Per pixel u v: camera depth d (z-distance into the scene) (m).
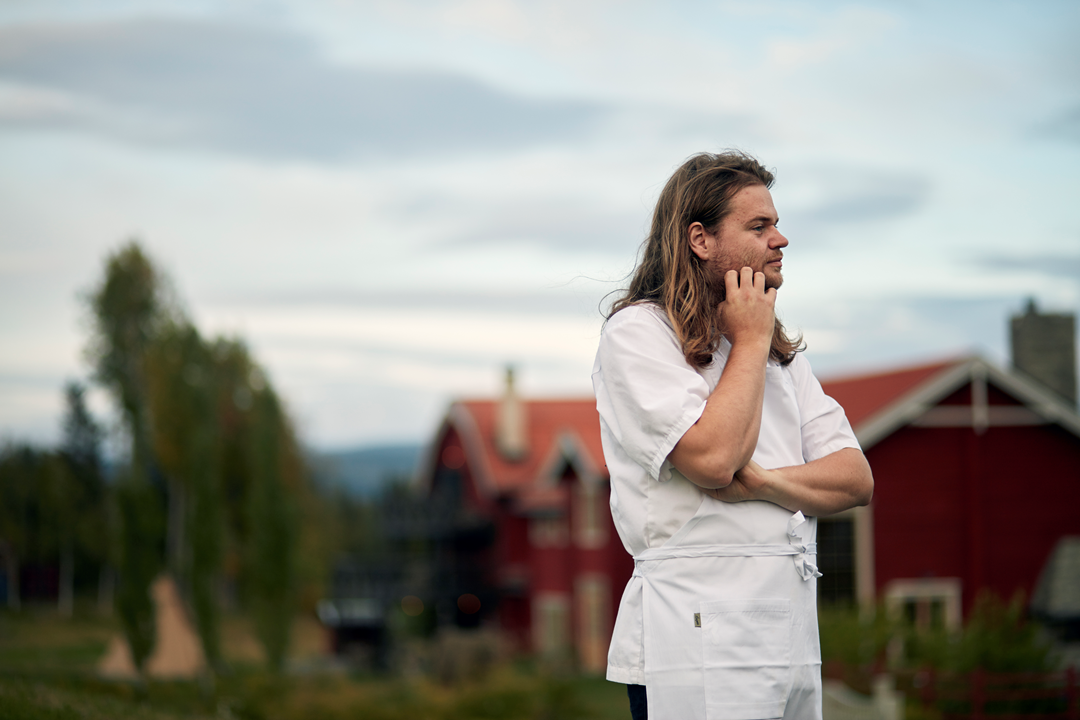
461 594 38.25
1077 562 21.19
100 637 49.78
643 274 2.43
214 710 16.66
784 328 2.46
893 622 16.80
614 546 28.41
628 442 2.13
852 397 23.64
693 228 2.26
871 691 14.23
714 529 2.09
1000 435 21.78
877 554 21.23
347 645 39.34
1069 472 21.91
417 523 42.25
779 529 2.12
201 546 23.94
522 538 37.53
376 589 40.25
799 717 2.14
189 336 31.00
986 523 21.50
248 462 45.44
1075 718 13.38
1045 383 22.81
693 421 2.03
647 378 2.13
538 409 41.59
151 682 20.38
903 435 21.59
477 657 26.34
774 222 2.28
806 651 2.12
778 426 2.30
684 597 2.07
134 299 52.19
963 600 21.33
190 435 26.92
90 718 6.11
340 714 18.30
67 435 72.06
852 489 2.21
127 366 51.59
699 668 2.03
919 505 21.47
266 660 27.88
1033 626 16.23
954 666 15.47
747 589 2.07
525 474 38.19
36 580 67.62
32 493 68.06
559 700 19.72
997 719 13.29
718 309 2.25
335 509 69.88
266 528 28.33
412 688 23.23
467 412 41.28
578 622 30.25
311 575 52.25
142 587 22.59
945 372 21.41
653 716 2.07
